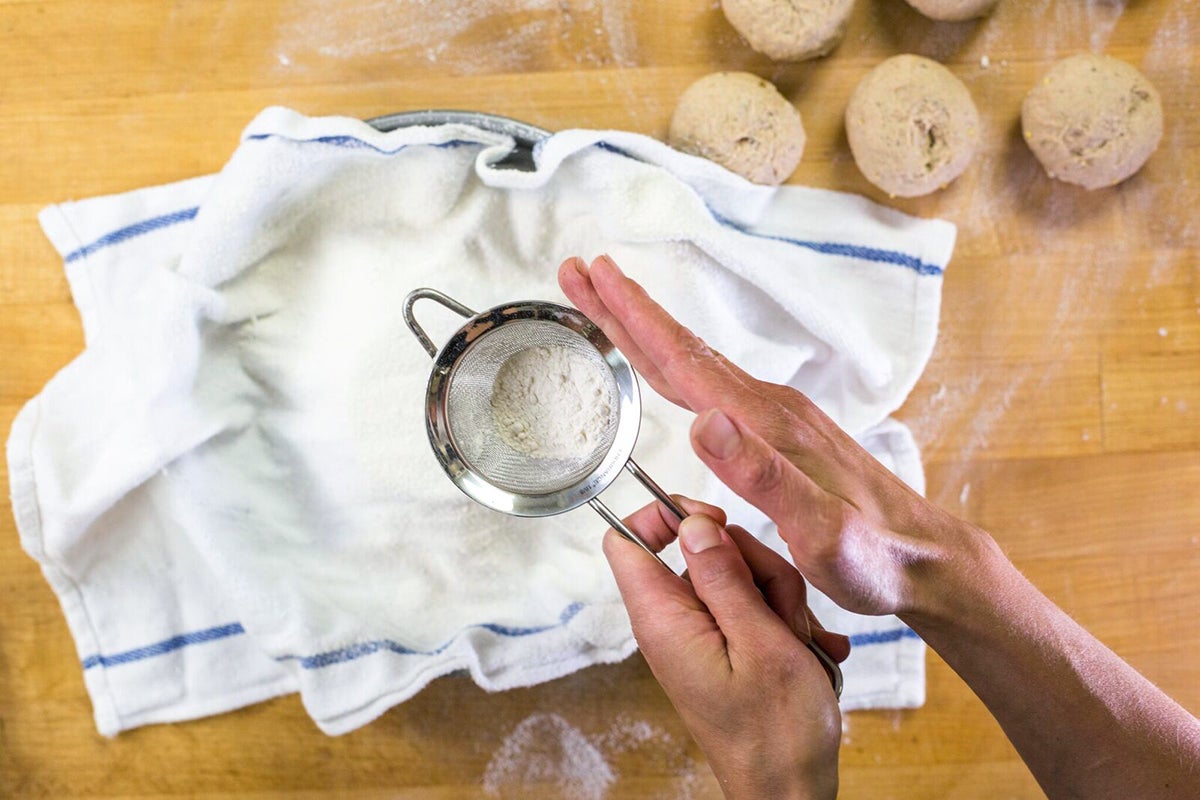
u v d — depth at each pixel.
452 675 0.63
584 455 0.52
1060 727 0.48
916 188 0.61
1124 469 0.64
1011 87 0.64
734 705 0.46
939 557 0.46
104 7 0.63
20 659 0.65
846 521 0.42
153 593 0.64
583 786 0.65
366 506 0.62
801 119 0.63
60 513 0.61
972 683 0.49
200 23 0.63
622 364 0.52
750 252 0.59
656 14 0.63
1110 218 0.64
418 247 0.62
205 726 0.65
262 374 0.62
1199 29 0.63
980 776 0.65
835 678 0.50
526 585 0.62
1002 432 0.64
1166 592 0.64
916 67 0.61
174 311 0.58
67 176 0.63
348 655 0.61
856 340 0.60
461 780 0.65
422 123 0.59
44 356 0.64
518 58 0.63
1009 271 0.64
